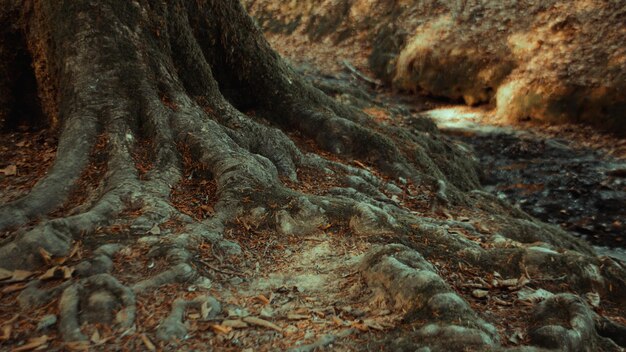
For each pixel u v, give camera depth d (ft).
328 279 12.59
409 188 21.93
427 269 12.16
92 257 11.77
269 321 10.69
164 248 12.35
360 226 14.92
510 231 19.60
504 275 13.58
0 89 20.79
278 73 25.71
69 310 10.03
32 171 17.70
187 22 21.43
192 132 17.60
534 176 34.14
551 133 40.93
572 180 32.78
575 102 40.73
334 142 23.72
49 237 12.05
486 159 37.81
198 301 10.88
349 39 68.95
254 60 24.89
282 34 76.43
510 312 11.76
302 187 19.33
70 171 15.62
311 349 9.76
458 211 20.75
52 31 19.06
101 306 10.21
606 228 27.20
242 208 14.92
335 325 10.62
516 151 38.40
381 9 66.44
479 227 19.08
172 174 16.12
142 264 12.00
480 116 47.80
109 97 17.84
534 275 13.56
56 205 14.56
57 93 19.90
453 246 14.55
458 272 13.46
